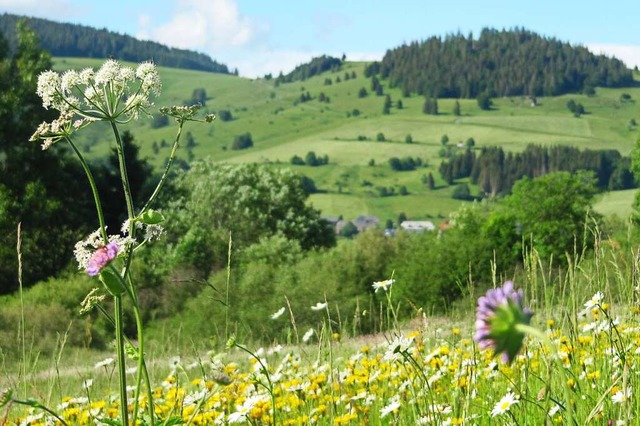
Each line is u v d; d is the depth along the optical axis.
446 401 4.44
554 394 3.54
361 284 27.89
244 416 4.20
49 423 4.53
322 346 5.14
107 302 22.77
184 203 49.88
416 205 168.62
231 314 23.08
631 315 3.95
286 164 199.12
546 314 4.34
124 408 2.82
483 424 3.79
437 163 196.75
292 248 39.94
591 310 4.25
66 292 26.41
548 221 39.12
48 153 40.66
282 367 5.55
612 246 4.30
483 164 177.88
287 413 4.85
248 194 51.34
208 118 3.11
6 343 17.16
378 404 4.82
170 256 36.94
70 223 40.41
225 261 37.94
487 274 25.44
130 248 2.85
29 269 38.22
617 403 3.50
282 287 24.59
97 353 15.15
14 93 40.22
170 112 3.08
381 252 29.92
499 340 1.45
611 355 3.95
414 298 26.00
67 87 3.05
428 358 4.90
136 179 44.94
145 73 3.11
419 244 30.36
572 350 4.02
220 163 54.38
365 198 172.38
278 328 22.36
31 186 38.78
